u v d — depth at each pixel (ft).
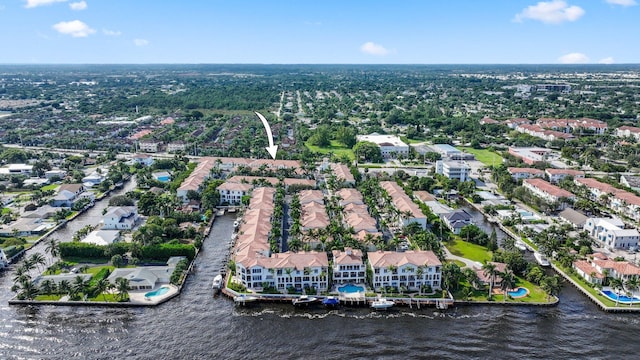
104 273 626.23
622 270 606.14
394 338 510.17
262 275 595.47
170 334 514.68
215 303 576.61
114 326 528.63
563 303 580.71
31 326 527.40
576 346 499.51
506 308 568.41
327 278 598.34
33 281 599.16
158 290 599.16
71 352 484.33
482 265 654.12
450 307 569.64
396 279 595.06
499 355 484.74
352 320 542.57
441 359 478.18
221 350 488.85
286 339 507.30
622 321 543.39
